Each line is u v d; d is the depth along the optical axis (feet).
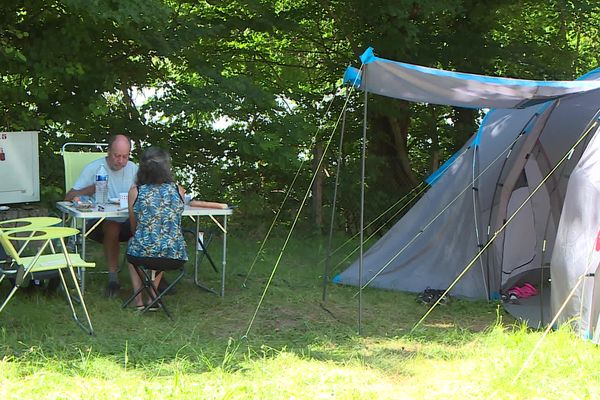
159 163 18.74
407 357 16.01
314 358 15.60
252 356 15.69
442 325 18.97
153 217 18.31
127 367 14.53
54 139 30.04
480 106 19.63
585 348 16.14
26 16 27.58
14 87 27.89
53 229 16.20
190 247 27.66
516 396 13.35
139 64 30.22
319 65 37.83
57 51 26.96
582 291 17.17
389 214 34.94
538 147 22.61
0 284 20.35
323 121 36.50
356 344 16.90
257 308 19.31
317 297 21.26
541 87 17.69
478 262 22.49
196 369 14.53
